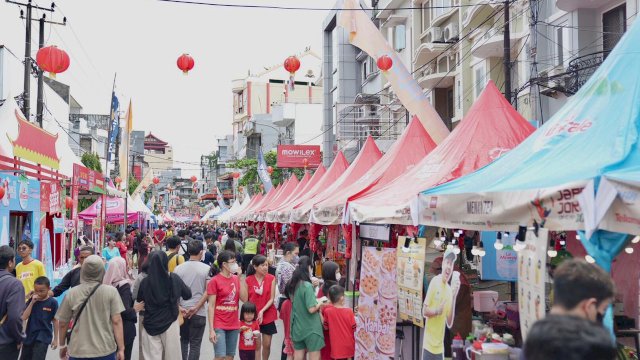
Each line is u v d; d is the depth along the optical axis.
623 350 5.72
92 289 6.21
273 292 8.57
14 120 13.71
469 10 19.61
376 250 7.51
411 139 11.61
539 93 15.43
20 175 12.45
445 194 5.95
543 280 4.31
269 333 8.56
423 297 7.62
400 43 26.88
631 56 5.11
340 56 35.72
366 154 14.90
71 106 52.84
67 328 6.30
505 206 4.77
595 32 14.23
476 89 19.39
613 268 6.68
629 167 3.87
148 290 7.11
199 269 8.15
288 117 53.84
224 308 7.79
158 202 81.62
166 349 7.11
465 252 11.39
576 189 3.86
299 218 14.73
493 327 6.91
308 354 7.53
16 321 6.41
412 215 6.71
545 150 5.33
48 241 14.47
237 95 79.75
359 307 7.49
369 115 30.14
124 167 25.59
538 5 15.60
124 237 18.56
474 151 8.10
